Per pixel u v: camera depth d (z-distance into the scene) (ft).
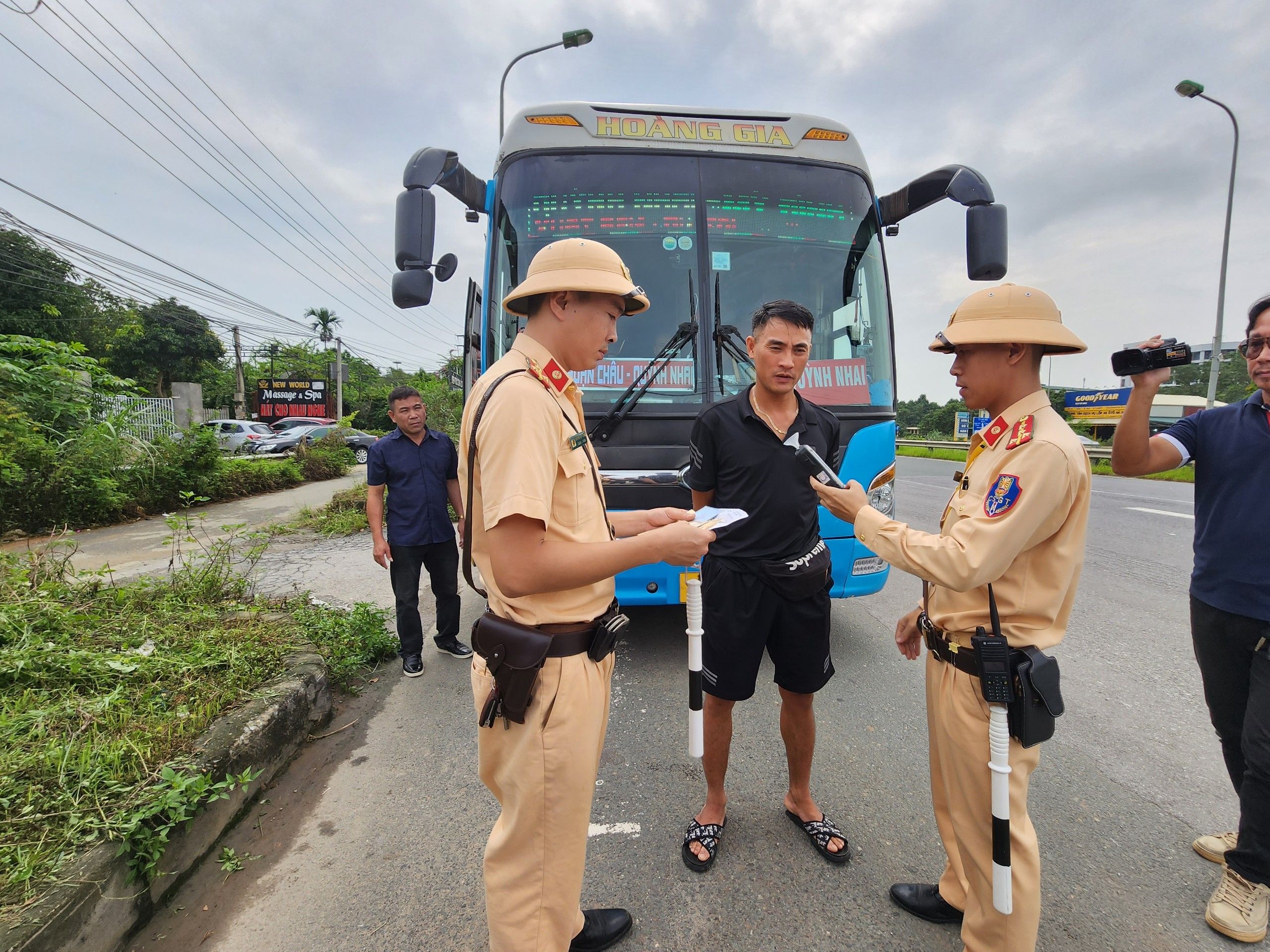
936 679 5.91
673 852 7.55
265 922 6.49
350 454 58.95
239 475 39.17
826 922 6.51
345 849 7.61
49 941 5.22
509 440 4.31
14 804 6.49
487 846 5.16
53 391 28.27
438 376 86.07
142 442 32.24
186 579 14.20
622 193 12.63
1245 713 6.41
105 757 7.15
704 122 13.00
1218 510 6.82
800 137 13.26
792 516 7.06
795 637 7.23
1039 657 4.99
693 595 5.74
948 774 5.53
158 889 6.58
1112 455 7.18
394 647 13.64
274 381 97.45
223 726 8.41
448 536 12.91
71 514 26.32
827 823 7.64
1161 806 8.29
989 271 12.47
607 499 11.66
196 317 110.11
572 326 4.80
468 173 13.08
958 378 5.58
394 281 11.34
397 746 9.96
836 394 12.48
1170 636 14.21
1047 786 8.70
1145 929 6.37
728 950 6.19
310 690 10.19
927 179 13.73
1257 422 6.64
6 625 10.20
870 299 13.12
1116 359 6.95
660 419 11.74
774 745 9.87
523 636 4.66
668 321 12.22
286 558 22.47
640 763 9.43
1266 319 6.40
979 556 4.75
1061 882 6.99
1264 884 6.15
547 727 4.72
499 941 4.92
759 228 12.78
